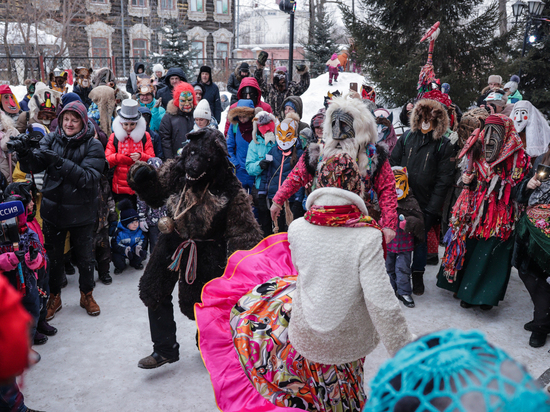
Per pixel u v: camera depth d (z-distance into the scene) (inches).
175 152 261.6
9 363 41.3
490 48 507.8
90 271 174.9
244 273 113.0
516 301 190.9
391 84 492.4
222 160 126.3
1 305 41.0
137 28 1138.0
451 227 177.2
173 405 125.3
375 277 72.8
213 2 1257.4
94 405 125.0
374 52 526.6
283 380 86.5
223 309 104.3
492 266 171.6
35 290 126.8
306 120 561.3
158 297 129.9
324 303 76.0
